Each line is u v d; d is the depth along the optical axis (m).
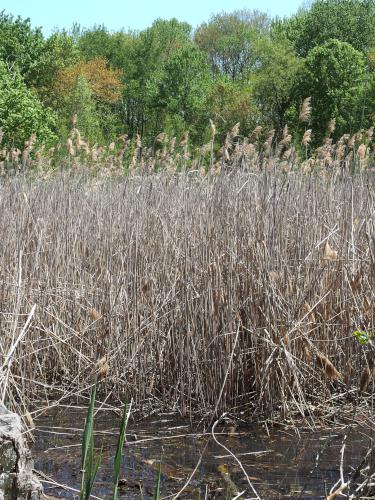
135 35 70.50
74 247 6.69
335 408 5.62
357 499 3.69
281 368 5.41
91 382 6.06
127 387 5.83
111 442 5.05
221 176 6.32
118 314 6.12
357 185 6.66
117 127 44.25
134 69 64.38
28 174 8.88
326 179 7.17
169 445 5.01
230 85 34.50
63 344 6.37
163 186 7.24
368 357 5.62
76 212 7.04
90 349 6.21
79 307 6.38
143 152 9.17
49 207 7.02
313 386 5.80
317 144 24.08
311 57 30.97
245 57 56.25
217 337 5.67
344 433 5.26
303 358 5.73
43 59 41.19
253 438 5.16
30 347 5.96
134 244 6.27
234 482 4.32
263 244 5.67
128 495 4.11
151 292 6.11
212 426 5.43
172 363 5.98
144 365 5.97
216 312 5.71
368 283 5.61
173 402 5.84
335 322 5.86
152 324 5.98
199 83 51.75
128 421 5.55
